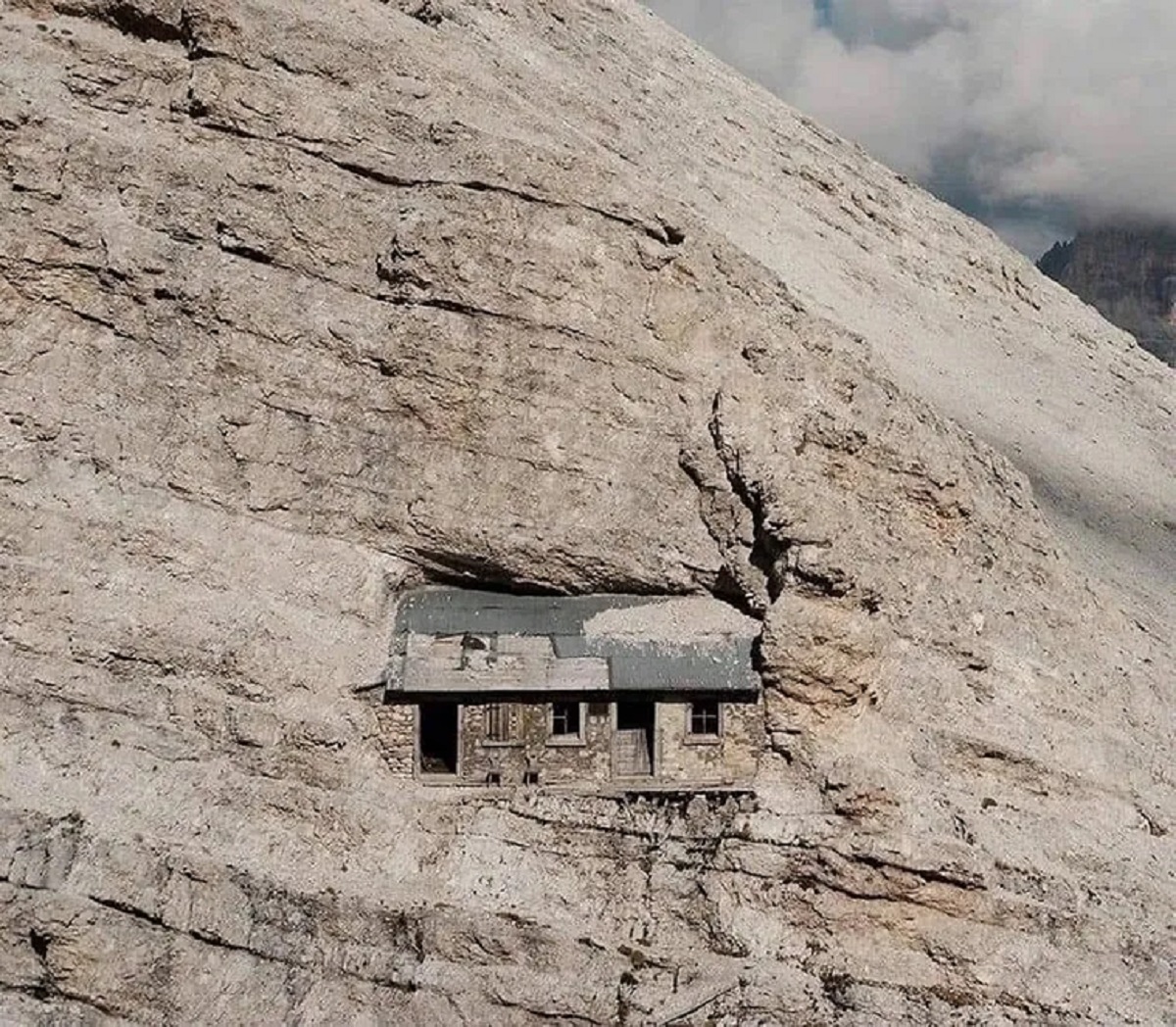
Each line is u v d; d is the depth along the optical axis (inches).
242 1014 1007.6
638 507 1279.5
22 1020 957.8
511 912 1096.2
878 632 1267.2
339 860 1101.1
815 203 2440.9
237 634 1140.5
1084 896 1208.2
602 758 1203.9
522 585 1277.1
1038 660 1424.7
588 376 1274.6
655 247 1327.5
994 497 1514.5
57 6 1256.8
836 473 1350.9
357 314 1237.7
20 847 984.9
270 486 1206.3
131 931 996.6
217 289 1199.6
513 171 1275.8
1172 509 2212.1
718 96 2485.2
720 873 1151.0
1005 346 2546.8
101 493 1155.9
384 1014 1037.2
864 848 1149.7
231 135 1243.8
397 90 1316.4
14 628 1081.4
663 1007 1075.9
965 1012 1117.1
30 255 1160.8
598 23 2336.4
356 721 1168.8
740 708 1226.6
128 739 1082.1
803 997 1096.8
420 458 1242.6
